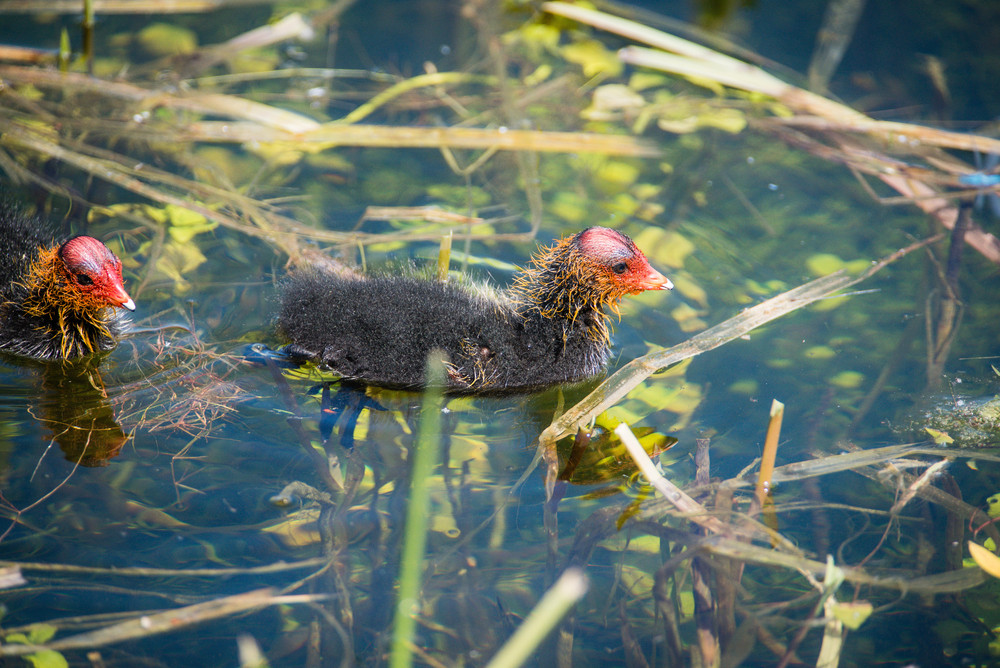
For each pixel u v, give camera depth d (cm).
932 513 527
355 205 813
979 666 446
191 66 969
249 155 866
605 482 550
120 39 1004
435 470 557
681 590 477
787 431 593
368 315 640
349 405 618
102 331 662
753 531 506
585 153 905
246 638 444
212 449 562
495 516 519
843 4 1099
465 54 1034
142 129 861
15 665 422
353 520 509
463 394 646
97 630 436
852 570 484
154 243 752
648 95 978
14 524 494
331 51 1029
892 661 450
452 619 452
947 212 811
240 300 707
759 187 856
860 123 894
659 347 688
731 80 946
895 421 598
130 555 480
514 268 753
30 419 582
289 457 559
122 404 602
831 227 805
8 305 648
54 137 836
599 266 659
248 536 495
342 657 432
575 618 461
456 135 877
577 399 650
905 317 701
